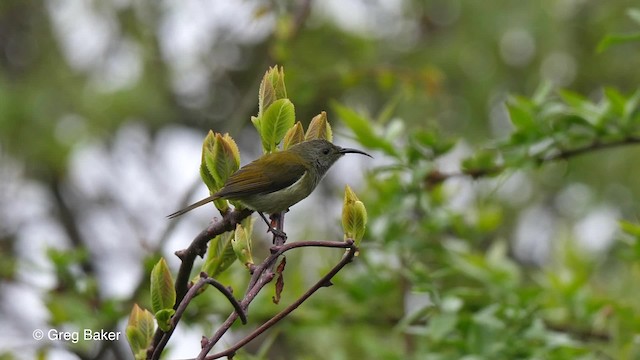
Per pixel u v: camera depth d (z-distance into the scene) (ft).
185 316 31.86
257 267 16.57
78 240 62.69
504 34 55.93
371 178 32.50
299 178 23.21
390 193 31.53
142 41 57.93
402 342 36.60
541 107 28.40
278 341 46.29
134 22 57.57
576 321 31.50
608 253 50.21
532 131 28.37
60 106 57.11
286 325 32.73
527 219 59.26
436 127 30.25
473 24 56.39
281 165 22.94
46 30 58.70
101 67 58.34
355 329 34.14
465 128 55.93
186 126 63.57
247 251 17.02
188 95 63.05
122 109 57.41
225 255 18.53
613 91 27.63
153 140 62.75
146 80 58.59
